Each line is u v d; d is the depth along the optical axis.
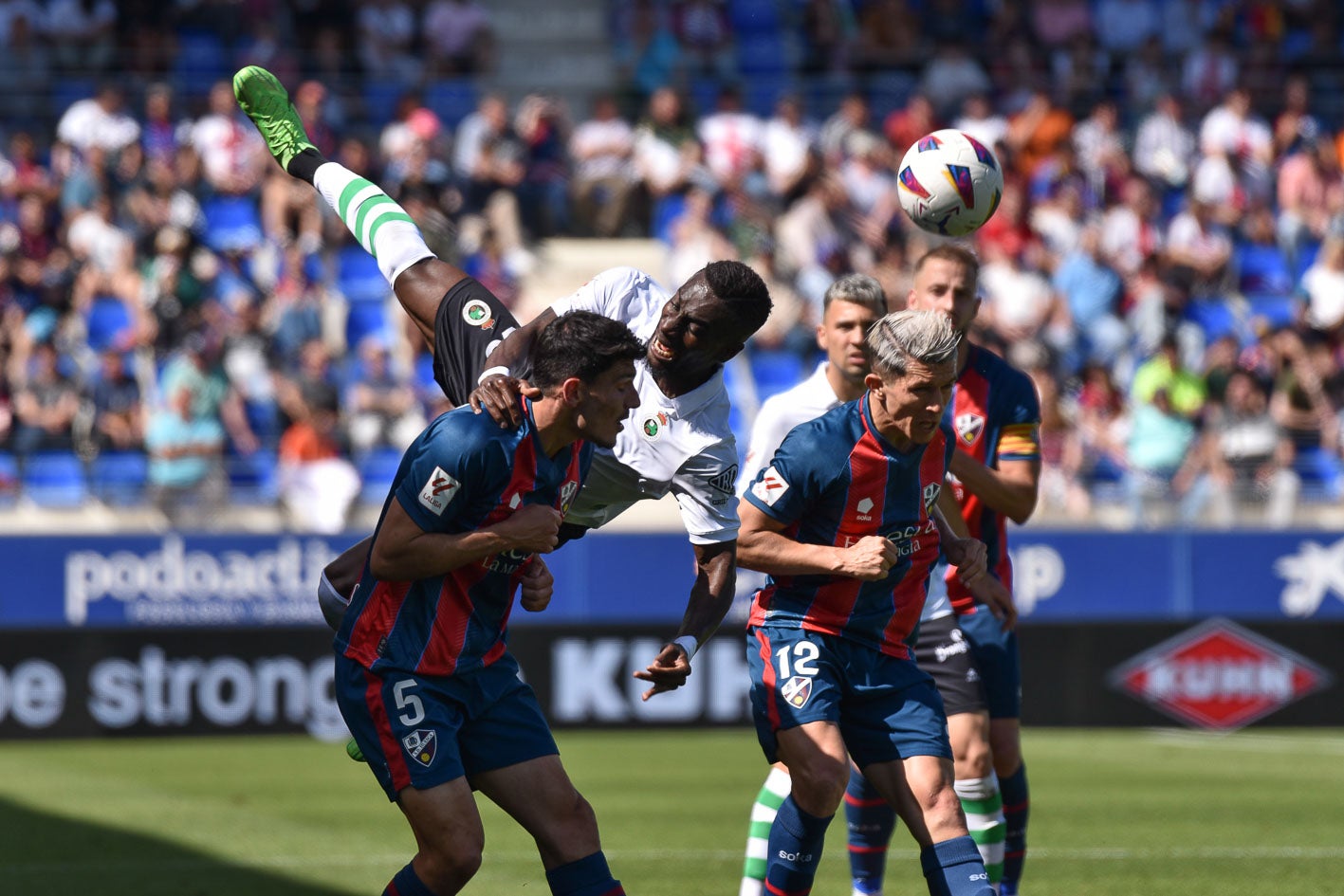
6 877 23.30
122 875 23.47
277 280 49.06
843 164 56.34
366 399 45.19
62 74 54.06
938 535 17.72
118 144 50.91
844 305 19.69
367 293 51.19
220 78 55.38
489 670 15.22
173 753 37.31
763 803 19.64
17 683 38.22
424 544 14.28
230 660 39.00
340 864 24.41
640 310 17.81
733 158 56.88
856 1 62.69
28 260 48.28
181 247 46.56
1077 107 58.88
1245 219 56.88
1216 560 41.31
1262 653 41.28
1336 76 61.16
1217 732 41.31
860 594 16.91
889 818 20.23
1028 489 20.38
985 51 60.81
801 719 16.58
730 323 16.33
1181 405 45.69
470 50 59.09
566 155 56.22
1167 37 62.84
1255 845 26.19
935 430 16.36
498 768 15.07
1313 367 50.25
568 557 39.97
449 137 56.78
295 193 51.06
